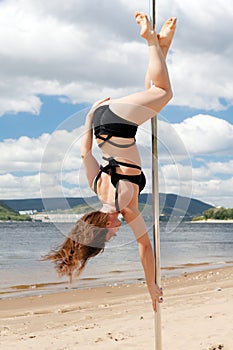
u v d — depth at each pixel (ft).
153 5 16.71
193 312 32.22
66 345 25.86
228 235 199.93
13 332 32.24
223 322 28.12
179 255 96.07
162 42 16.03
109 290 51.93
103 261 71.00
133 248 79.36
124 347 24.29
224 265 75.77
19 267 71.67
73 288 53.47
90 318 35.99
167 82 15.08
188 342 24.07
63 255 15.06
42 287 54.44
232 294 41.22
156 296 16.69
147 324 29.96
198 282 56.59
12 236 141.69
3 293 50.96
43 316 38.70
